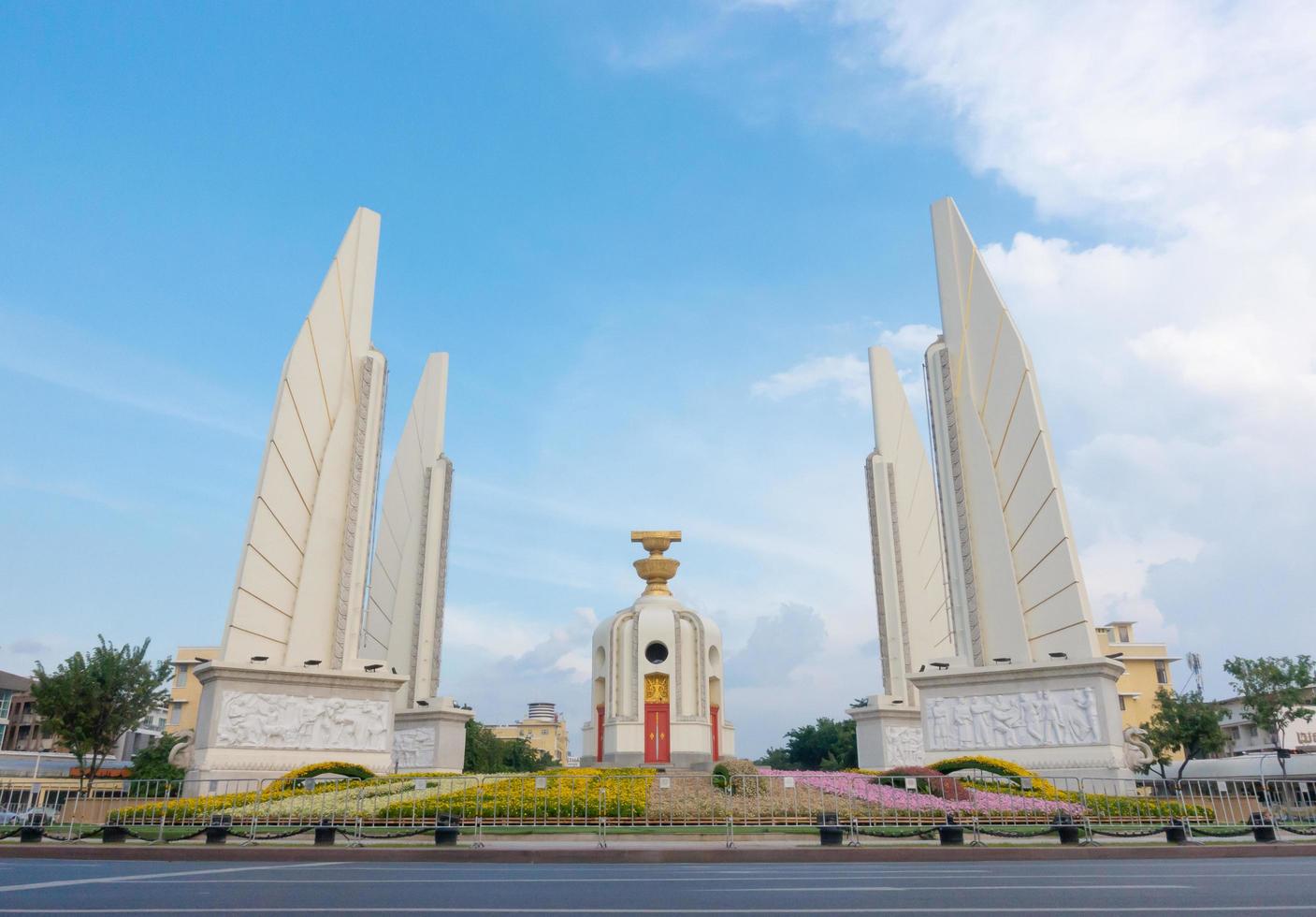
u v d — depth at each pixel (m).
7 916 8.67
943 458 37.09
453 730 41.16
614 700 48.06
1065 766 29.94
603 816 21.48
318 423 35.31
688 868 15.15
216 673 30.11
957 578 35.47
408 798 23.12
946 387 37.44
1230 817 25.88
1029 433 33.56
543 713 147.62
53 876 13.02
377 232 39.06
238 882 12.03
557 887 11.72
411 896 10.50
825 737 73.44
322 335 35.88
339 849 18.00
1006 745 31.34
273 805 23.61
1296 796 38.12
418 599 44.50
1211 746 48.19
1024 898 10.38
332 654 33.56
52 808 36.78
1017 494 33.94
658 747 47.12
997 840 20.56
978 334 36.69
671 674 48.12
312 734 31.42
